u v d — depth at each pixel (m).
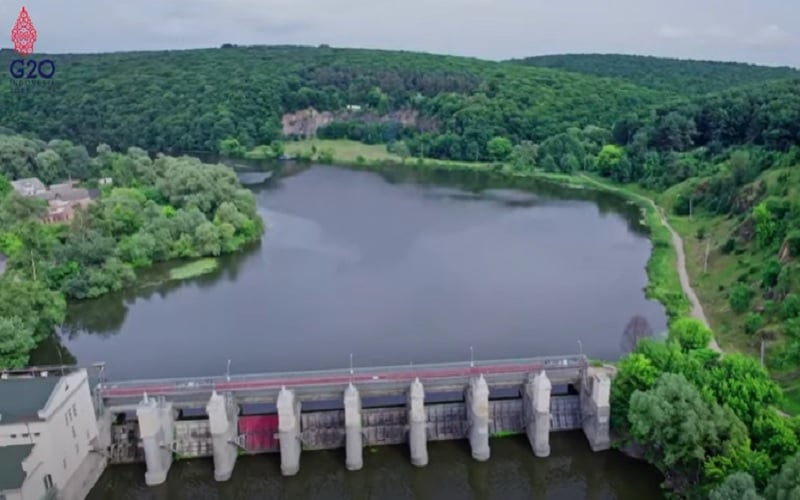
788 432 83.12
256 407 112.06
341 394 105.50
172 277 187.25
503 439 106.75
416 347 139.50
